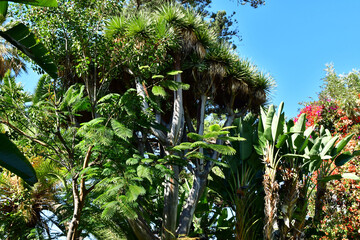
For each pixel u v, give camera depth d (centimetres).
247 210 996
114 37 857
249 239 998
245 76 1173
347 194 967
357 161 1002
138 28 905
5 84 764
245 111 1213
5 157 288
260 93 1206
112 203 600
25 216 1005
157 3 1298
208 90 1102
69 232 704
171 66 1053
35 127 782
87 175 678
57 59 777
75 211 716
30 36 324
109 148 665
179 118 988
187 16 1059
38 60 339
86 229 920
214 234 1085
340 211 958
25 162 295
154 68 845
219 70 1082
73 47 777
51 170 1086
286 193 921
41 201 1087
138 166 649
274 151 983
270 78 1233
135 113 759
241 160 1050
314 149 923
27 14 742
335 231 934
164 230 938
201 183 1023
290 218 902
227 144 1099
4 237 970
